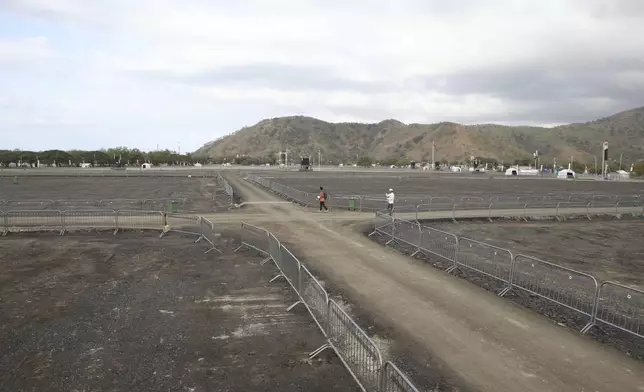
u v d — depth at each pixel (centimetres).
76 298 1053
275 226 2122
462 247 1564
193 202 3209
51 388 641
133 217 2073
